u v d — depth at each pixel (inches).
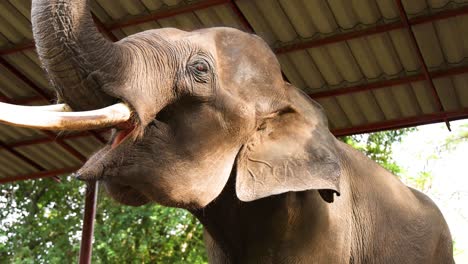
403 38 390.0
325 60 414.6
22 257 727.1
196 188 146.6
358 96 439.5
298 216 165.5
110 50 133.0
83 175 132.4
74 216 776.3
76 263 728.3
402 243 204.2
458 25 377.7
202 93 148.2
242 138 154.5
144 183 142.7
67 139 505.4
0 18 405.1
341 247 175.3
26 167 550.0
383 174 212.8
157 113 143.9
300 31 396.8
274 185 153.3
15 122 118.9
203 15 392.2
